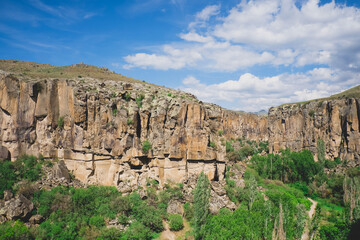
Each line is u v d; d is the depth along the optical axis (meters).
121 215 59.91
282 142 140.12
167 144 77.06
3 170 61.75
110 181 70.75
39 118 70.94
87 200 60.91
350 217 70.62
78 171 70.12
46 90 71.62
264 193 87.75
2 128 67.62
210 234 55.47
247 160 126.75
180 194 71.12
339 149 119.38
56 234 50.75
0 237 44.94
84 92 71.06
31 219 52.88
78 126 70.44
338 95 154.12
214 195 74.19
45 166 68.00
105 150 71.50
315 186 105.00
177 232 61.53
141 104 78.88
